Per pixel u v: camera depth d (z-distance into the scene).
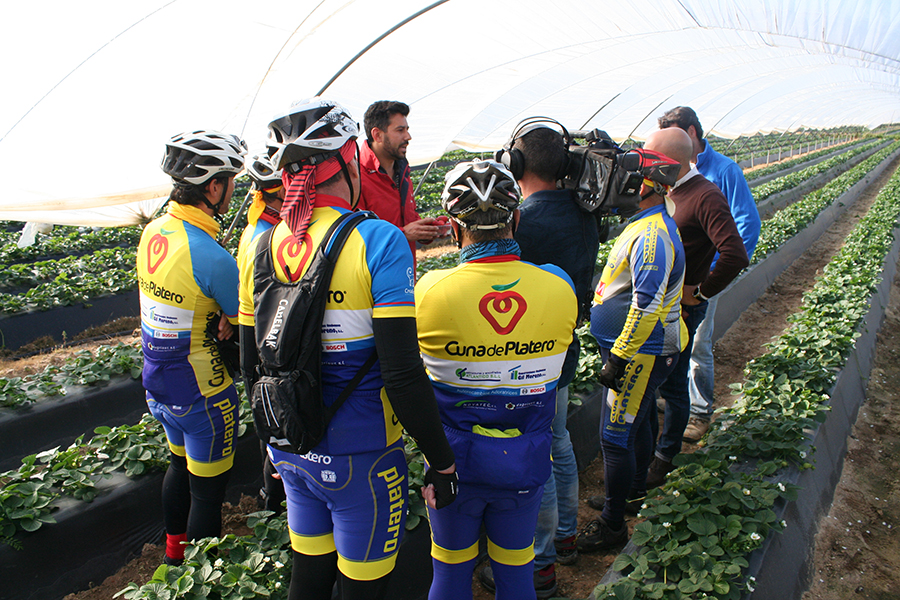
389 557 1.99
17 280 9.06
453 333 2.10
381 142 3.49
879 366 6.67
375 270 1.80
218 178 2.74
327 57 5.41
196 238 2.71
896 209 14.27
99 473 3.74
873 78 23.73
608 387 3.13
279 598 2.79
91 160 4.69
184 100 4.84
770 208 17.95
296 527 2.04
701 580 2.63
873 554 3.72
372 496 1.92
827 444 4.39
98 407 5.31
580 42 7.64
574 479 3.24
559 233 2.69
